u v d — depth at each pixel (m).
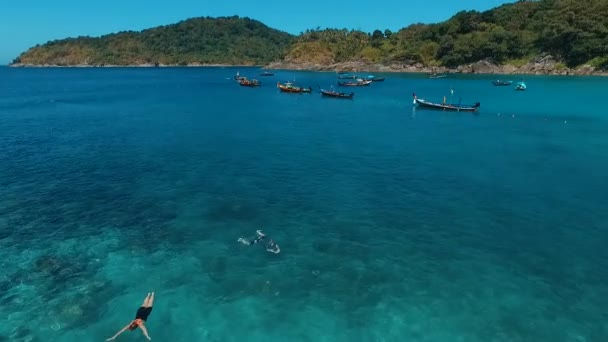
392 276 24.33
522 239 28.81
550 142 57.41
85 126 68.12
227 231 29.72
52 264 25.39
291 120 75.69
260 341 19.36
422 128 68.12
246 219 31.67
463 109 86.88
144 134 61.44
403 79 185.00
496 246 27.86
